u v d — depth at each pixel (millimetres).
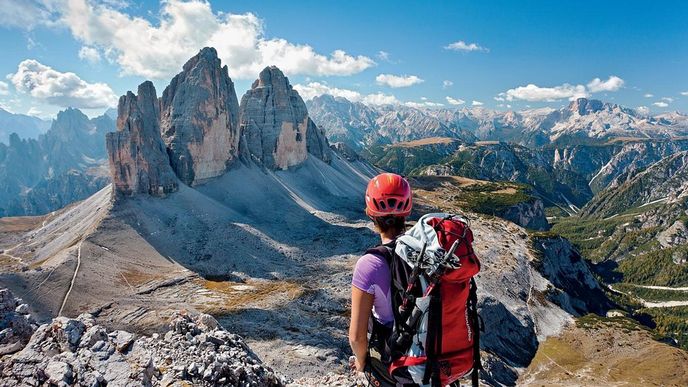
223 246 171000
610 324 153875
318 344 93750
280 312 113750
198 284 141000
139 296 129500
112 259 149375
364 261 6711
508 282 171500
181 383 12070
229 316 109500
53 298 122438
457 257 6156
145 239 167000
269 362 83750
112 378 10992
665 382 115562
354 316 6652
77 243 155750
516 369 118562
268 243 180250
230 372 13016
